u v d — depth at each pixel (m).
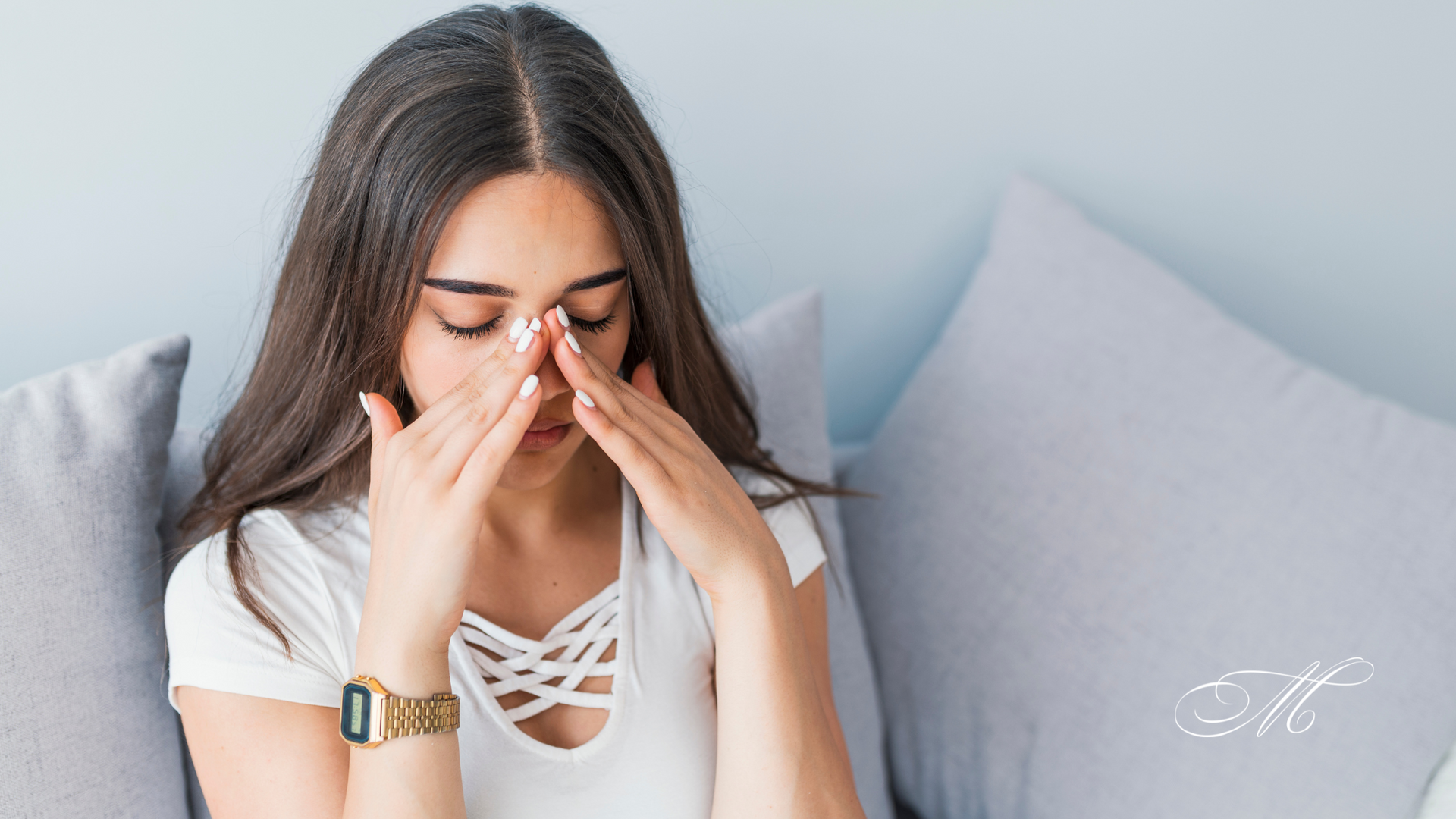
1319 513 1.05
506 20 0.71
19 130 0.95
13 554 0.74
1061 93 1.31
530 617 0.81
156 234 1.02
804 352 1.14
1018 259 1.23
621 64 1.02
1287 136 1.38
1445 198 1.44
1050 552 1.11
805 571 0.92
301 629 0.74
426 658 0.66
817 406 1.15
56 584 0.76
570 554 0.84
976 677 1.12
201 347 1.07
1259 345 1.15
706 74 1.16
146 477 0.83
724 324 1.13
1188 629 1.04
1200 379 1.13
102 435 0.80
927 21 1.22
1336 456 1.07
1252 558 1.05
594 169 0.66
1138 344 1.16
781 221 1.26
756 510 0.77
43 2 0.92
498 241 0.65
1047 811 1.07
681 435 0.74
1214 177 1.39
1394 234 1.45
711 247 1.23
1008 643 1.11
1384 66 1.37
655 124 1.01
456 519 0.64
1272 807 0.97
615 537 0.87
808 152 1.23
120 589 0.79
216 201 1.03
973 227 1.35
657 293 0.76
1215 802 0.99
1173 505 1.08
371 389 0.75
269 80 1.01
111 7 0.94
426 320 0.69
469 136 0.64
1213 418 1.11
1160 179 1.37
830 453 1.17
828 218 1.28
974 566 1.14
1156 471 1.10
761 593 0.74
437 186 0.64
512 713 0.75
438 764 0.66
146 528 0.82
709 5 1.13
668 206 0.76
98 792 0.76
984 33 1.25
